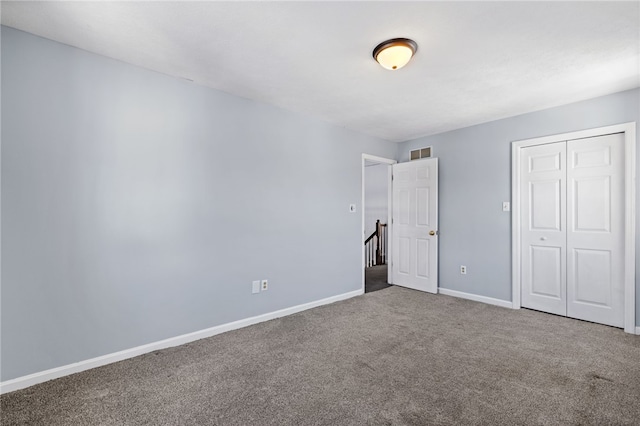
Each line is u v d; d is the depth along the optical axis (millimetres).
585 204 3195
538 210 3521
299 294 3596
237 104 3064
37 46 2055
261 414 1729
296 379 2090
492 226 3852
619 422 1653
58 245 2127
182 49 2215
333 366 2268
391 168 4957
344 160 4133
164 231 2594
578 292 3248
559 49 2178
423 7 1739
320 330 2979
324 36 2037
